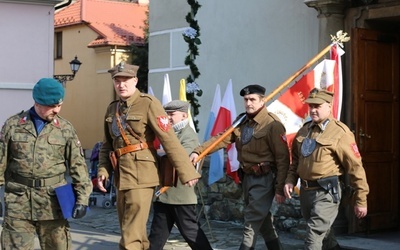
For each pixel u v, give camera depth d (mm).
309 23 9969
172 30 12594
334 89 8062
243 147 6980
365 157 9234
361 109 9195
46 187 5691
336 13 9289
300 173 6598
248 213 6902
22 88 17422
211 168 9180
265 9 10672
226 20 11320
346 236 9148
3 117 17266
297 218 9766
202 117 11742
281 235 9688
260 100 6949
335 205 6445
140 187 6176
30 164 5652
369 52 9289
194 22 11422
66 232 5863
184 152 6223
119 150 6238
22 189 5676
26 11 17438
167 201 7020
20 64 17422
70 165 5812
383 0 9008
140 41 27984
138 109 6230
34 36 17547
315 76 7848
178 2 12461
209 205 11258
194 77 11711
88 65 28906
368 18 9133
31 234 5746
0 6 17156
